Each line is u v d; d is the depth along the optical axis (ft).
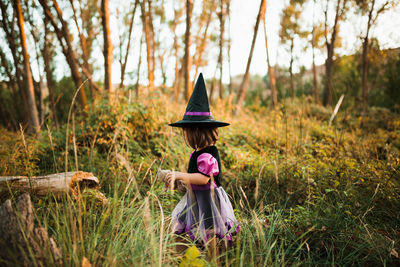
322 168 9.68
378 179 8.21
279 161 11.03
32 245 4.13
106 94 14.83
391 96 28.25
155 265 4.38
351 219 7.14
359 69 30.04
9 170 8.58
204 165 5.55
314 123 20.07
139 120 13.84
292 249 6.45
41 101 20.02
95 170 9.89
